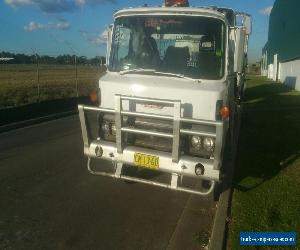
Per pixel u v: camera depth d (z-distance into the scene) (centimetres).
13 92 2302
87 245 459
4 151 899
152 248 456
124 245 461
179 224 520
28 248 449
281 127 1187
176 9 554
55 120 1438
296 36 3145
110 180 691
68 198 604
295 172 716
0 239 469
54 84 3064
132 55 580
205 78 535
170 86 508
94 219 529
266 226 488
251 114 1483
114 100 542
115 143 545
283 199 577
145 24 570
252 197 584
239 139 1000
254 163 774
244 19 698
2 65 6366
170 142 514
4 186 654
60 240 469
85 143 560
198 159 491
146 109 518
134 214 549
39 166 776
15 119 1350
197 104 497
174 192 634
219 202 562
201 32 545
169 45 561
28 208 562
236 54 562
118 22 588
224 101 517
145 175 703
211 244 444
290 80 3369
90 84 3112
